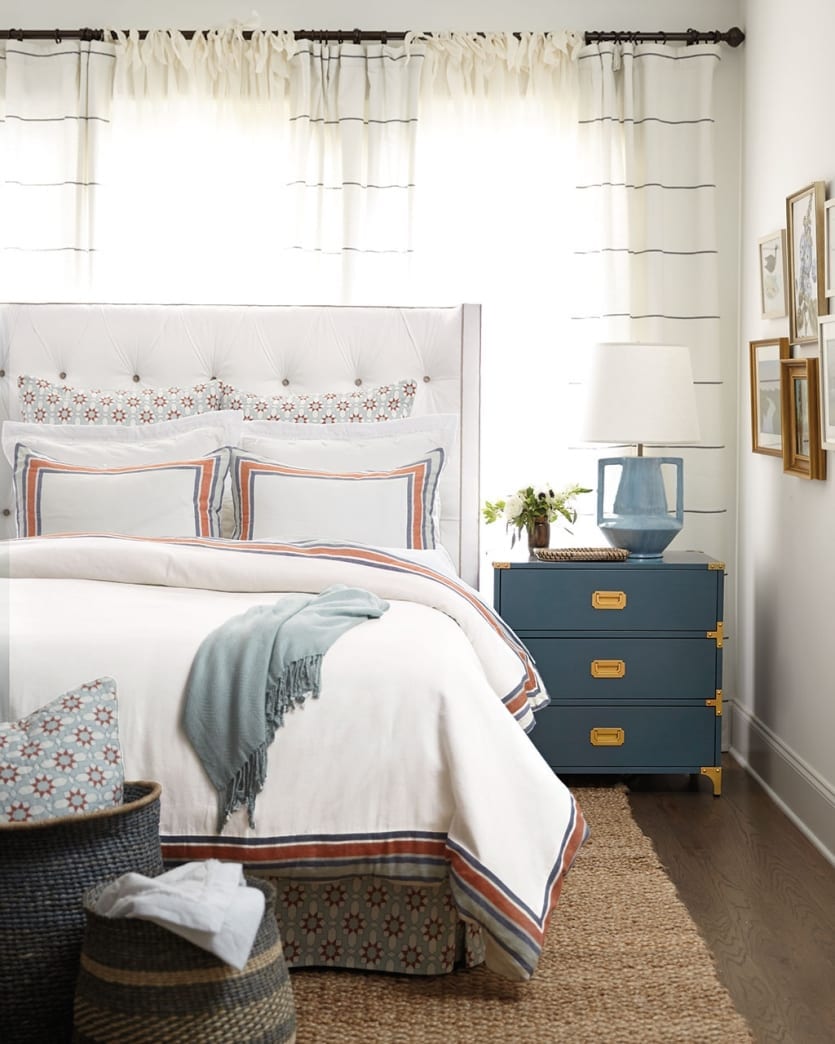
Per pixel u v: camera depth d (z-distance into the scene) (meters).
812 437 3.46
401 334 4.23
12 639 2.45
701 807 3.78
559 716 3.90
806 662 3.60
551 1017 2.30
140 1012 1.89
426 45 4.31
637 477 4.03
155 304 4.26
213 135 4.34
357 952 2.50
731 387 4.45
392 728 2.37
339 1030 2.24
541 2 4.34
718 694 3.88
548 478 4.41
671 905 2.87
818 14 3.46
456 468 4.21
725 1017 2.30
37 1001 2.02
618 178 4.29
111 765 2.19
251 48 4.30
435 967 2.48
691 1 4.35
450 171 4.36
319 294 4.32
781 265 3.80
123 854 2.09
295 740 2.35
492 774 2.37
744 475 4.37
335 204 4.32
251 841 2.32
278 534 3.62
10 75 4.24
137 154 4.32
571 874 3.08
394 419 4.00
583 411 4.00
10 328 4.22
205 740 2.34
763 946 2.68
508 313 4.39
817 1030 2.28
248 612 2.60
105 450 3.82
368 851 2.33
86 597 2.83
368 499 3.66
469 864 2.28
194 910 1.86
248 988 1.93
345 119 4.27
